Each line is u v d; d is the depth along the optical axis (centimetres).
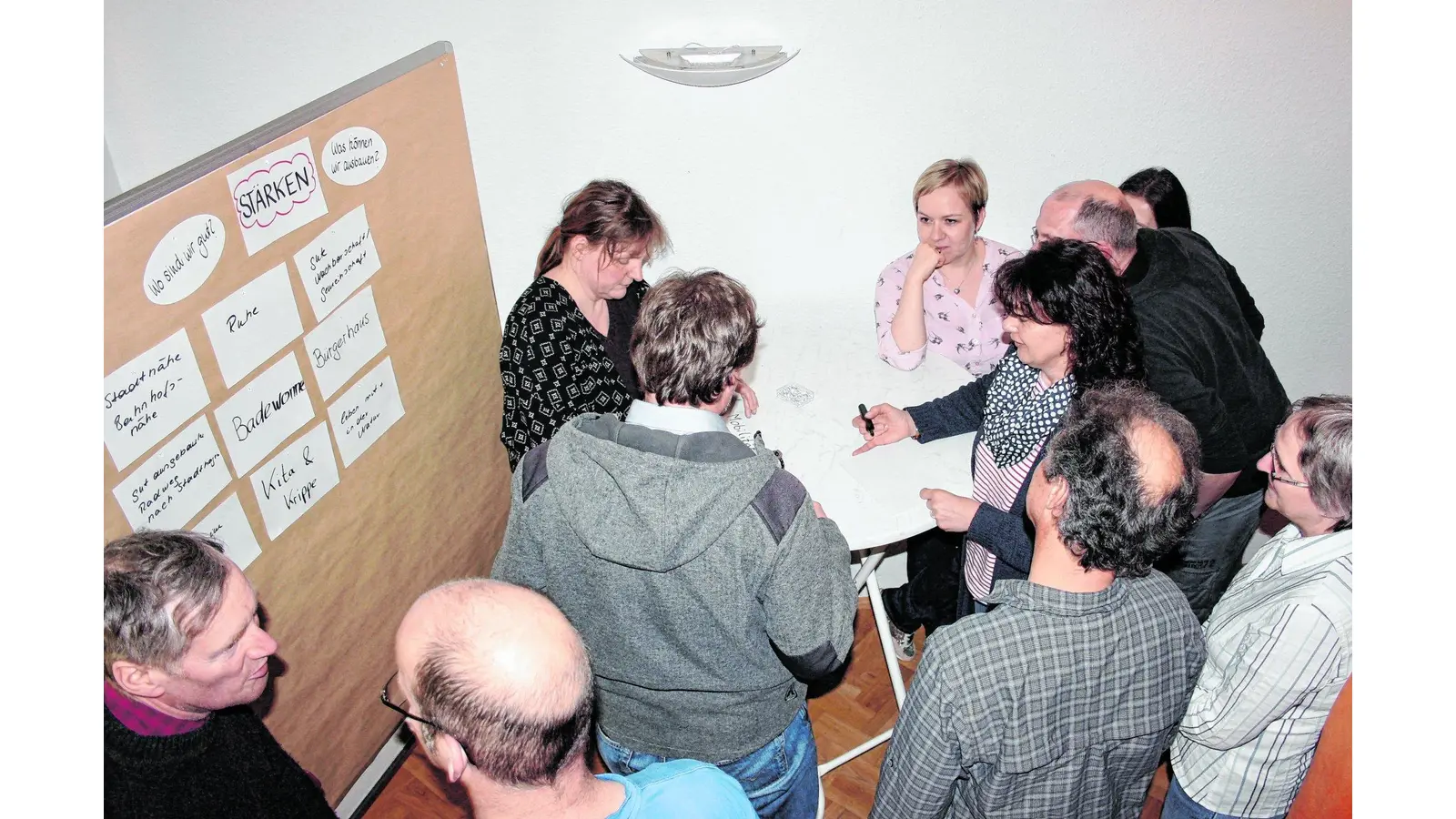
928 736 121
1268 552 147
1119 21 222
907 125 238
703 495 119
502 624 97
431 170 204
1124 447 113
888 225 253
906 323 231
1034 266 160
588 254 200
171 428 146
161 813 122
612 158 247
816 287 264
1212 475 193
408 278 203
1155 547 114
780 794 157
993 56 228
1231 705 134
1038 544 123
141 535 120
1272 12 220
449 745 94
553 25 228
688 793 102
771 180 248
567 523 127
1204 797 149
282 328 167
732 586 126
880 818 133
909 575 253
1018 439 173
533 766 93
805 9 224
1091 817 129
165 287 140
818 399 221
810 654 131
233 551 164
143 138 242
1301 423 135
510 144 245
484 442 248
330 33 230
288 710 188
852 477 194
